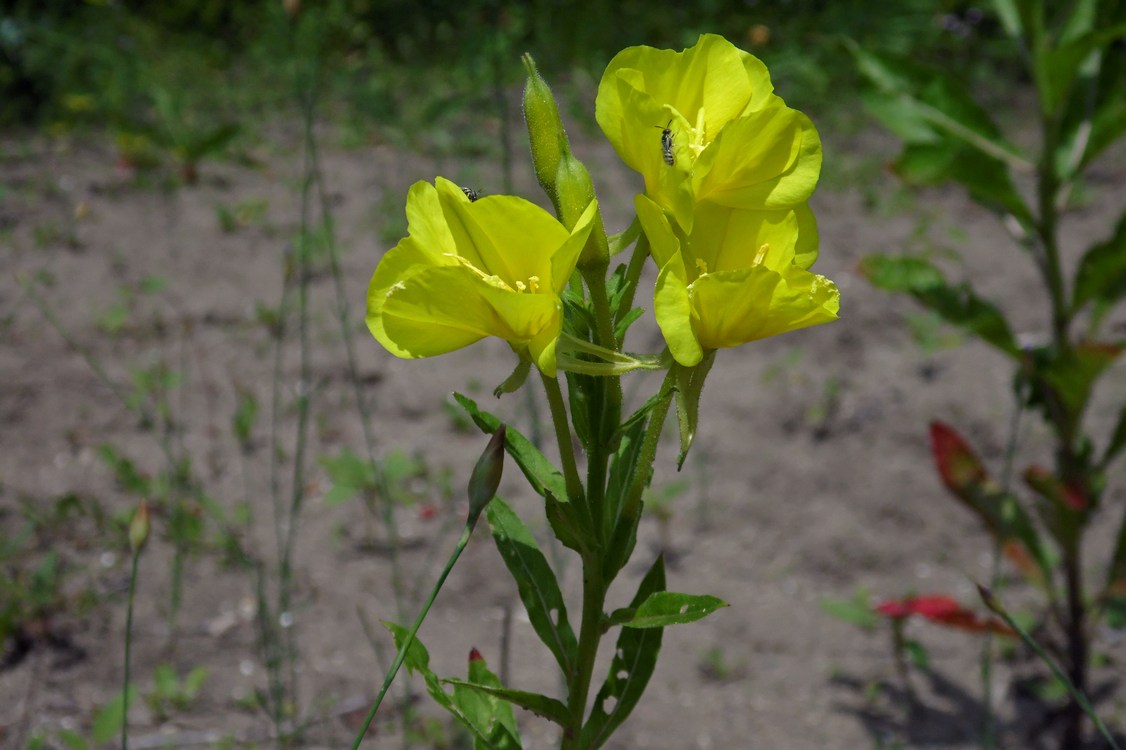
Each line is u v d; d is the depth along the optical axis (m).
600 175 6.65
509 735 1.80
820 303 1.36
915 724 3.02
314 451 4.08
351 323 4.94
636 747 2.95
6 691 2.99
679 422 1.36
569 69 8.48
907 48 8.84
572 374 1.57
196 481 3.84
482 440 4.19
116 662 3.12
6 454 3.96
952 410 4.32
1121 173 6.53
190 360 4.59
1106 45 2.77
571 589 3.44
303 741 2.87
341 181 6.43
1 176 6.26
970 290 2.74
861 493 3.94
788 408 4.39
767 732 3.00
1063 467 2.84
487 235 1.36
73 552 3.51
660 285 1.30
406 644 1.53
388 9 9.30
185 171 6.25
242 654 3.17
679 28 9.28
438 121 7.31
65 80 7.65
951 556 3.66
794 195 1.38
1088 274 2.65
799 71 8.34
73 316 4.83
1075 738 2.90
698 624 3.40
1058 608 2.92
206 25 9.41
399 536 3.69
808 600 3.50
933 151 2.79
